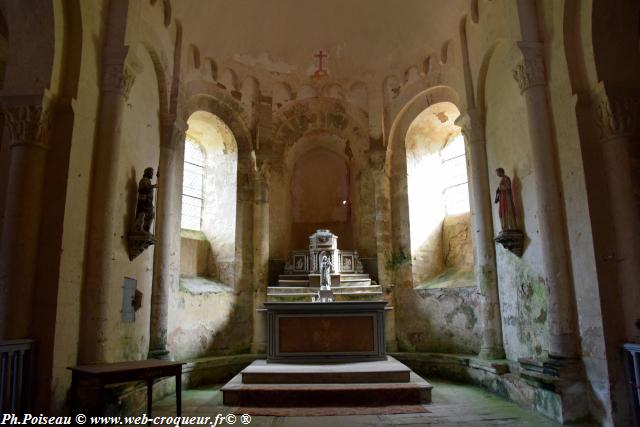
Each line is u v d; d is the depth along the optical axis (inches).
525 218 333.1
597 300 256.5
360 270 494.3
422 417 279.3
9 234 246.7
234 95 489.4
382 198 493.4
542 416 278.8
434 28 460.4
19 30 266.7
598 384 253.8
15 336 237.8
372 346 370.6
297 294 454.9
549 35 299.7
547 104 297.3
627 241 256.7
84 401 249.1
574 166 275.7
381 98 507.8
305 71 523.5
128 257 316.5
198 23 435.8
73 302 259.9
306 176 566.6
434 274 486.0
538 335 316.8
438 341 448.5
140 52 342.6
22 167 252.4
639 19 280.5
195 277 462.3
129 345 318.0
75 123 266.7
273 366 350.9
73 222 262.8
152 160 370.6
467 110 404.8
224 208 488.1
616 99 266.2
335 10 497.4
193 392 368.5
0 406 215.5
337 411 292.7
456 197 495.2
